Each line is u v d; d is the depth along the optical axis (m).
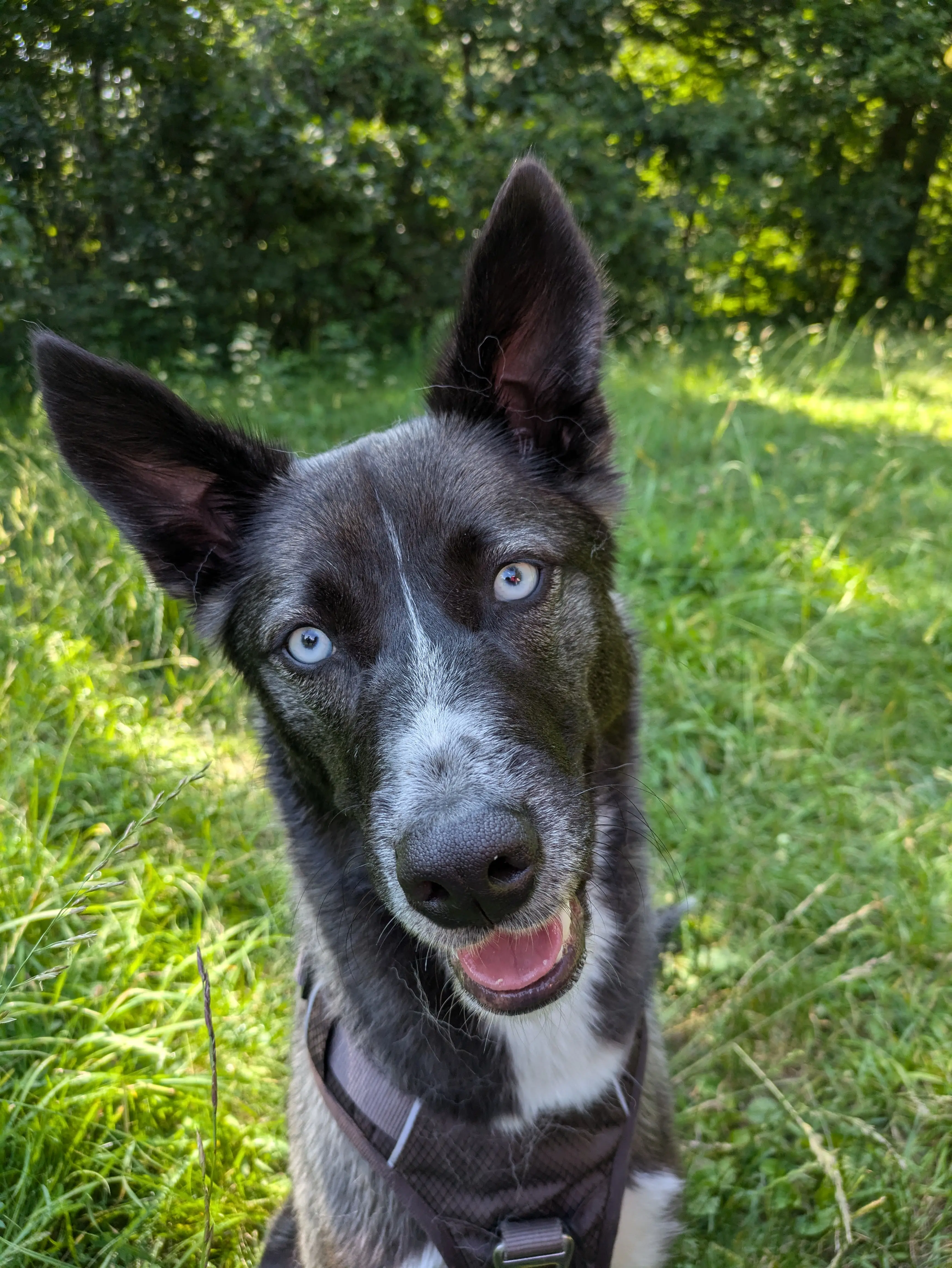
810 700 0.65
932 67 2.07
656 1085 0.37
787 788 0.60
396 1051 0.32
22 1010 0.41
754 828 0.57
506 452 0.36
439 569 0.32
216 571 0.38
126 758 0.60
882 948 0.49
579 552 0.34
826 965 0.49
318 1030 0.34
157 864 0.54
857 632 0.72
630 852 0.36
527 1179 0.32
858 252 2.26
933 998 0.46
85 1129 0.39
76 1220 0.39
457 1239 0.32
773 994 0.47
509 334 0.36
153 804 0.37
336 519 0.33
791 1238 0.39
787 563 0.81
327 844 0.35
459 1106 0.32
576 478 0.36
